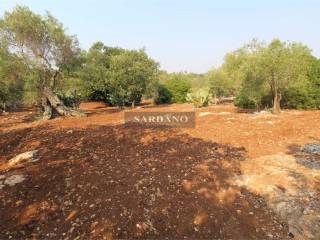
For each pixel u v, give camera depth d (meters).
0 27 13.15
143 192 4.89
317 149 6.90
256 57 13.47
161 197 4.76
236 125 10.41
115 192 4.88
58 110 14.82
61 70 14.78
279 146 7.42
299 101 15.77
